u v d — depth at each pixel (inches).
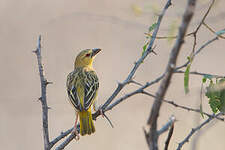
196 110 185.9
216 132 500.1
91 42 632.4
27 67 626.2
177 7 181.0
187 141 198.8
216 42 576.1
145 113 533.6
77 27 636.7
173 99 265.7
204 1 175.3
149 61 575.2
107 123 549.6
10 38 636.1
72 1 642.8
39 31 642.8
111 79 601.9
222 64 578.2
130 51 629.6
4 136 545.6
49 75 613.6
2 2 656.4
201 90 189.2
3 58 627.8
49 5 650.8
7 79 607.8
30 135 551.5
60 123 544.1
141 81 568.1
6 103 563.5
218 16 187.6
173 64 121.6
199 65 575.2
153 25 206.8
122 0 565.3
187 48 578.9
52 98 565.3
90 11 592.7
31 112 560.1
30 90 590.6
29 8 652.7
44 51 631.8
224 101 195.9
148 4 201.8
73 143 541.6
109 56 631.2
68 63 629.3
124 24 224.5
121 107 533.6
